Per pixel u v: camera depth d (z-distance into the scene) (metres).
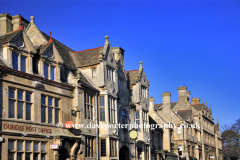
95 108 30.70
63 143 25.77
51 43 26.59
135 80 39.09
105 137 30.84
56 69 26.95
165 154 49.00
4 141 20.73
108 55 33.12
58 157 25.05
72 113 27.33
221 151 94.38
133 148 37.19
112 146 31.78
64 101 26.89
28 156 22.72
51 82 25.55
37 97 24.06
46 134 24.44
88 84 30.56
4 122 21.00
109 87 32.38
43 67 25.39
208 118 80.56
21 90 22.80
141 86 40.22
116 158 31.94
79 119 27.81
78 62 32.94
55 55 26.98
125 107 36.56
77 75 28.27
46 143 24.48
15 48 22.69
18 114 22.39
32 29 29.00
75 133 27.45
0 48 22.28
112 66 33.59
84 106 29.06
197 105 77.00
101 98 31.64
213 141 85.00
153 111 54.09
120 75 35.88
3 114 21.02
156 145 48.09
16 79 22.33
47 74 25.97
